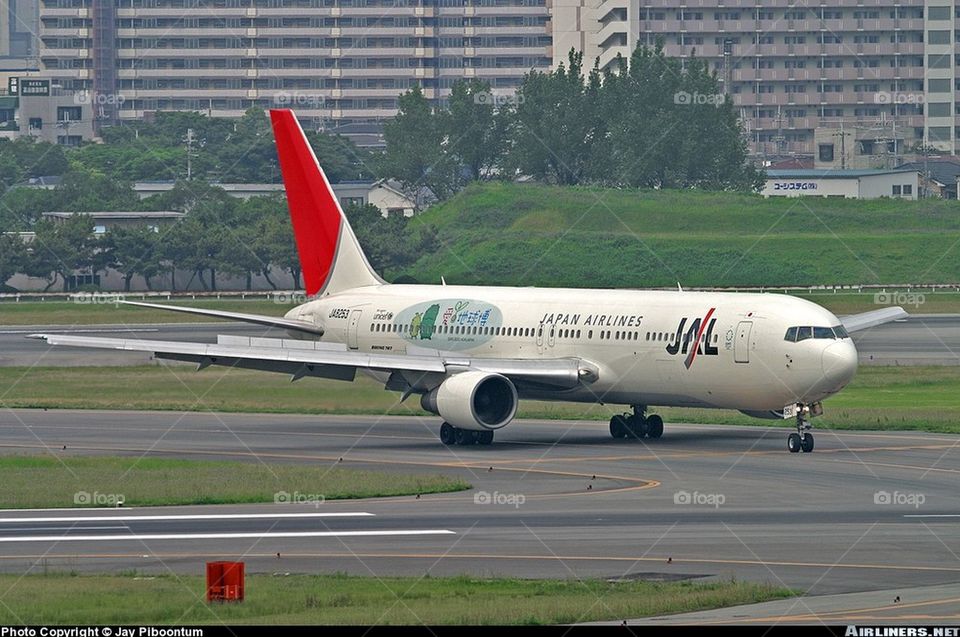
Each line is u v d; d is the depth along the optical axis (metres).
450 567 143.38
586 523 168.25
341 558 148.38
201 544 156.88
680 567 142.12
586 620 119.50
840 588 131.50
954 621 117.56
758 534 160.25
